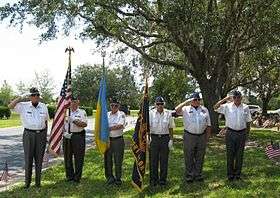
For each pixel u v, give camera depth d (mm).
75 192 10727
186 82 32344
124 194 10438
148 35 24109
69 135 11734
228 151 10992
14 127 38469
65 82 11875
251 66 33125
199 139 11031
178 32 20953
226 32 21625
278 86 50406
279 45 23203
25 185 11406
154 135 10906
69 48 11953
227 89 32938
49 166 14766
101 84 11594
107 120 11375
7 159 17625
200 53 24094
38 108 11328
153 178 11047
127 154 17469
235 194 9656
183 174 12414
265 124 38875
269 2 21094
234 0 21625
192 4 19953
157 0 21547
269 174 11797
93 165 14750
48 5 20828
